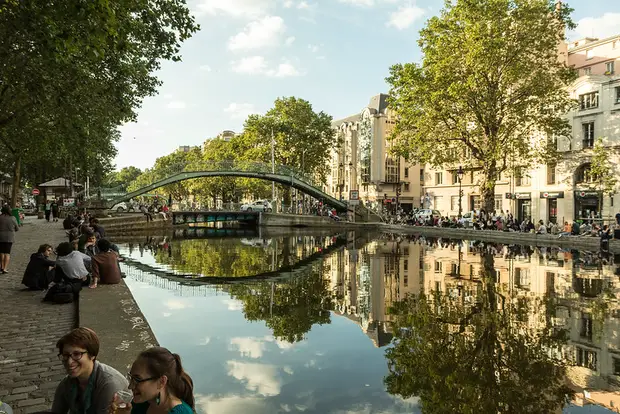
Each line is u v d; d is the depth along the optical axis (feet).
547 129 108.99
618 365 22.33
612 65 153.07
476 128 116.47
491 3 100.94
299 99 205.87
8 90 57.47
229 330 29.53
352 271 56.29
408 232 146.41
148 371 7.30
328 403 18.51
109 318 23.70
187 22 50.65
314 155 208.13
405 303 37.11
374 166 227.61
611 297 38.65
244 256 73.26
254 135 200.23
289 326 30.58
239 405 18.35
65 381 9.99
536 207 139.64
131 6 37.65
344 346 26.11
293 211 198.90
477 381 20.66
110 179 362.53
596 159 109.60
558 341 26.32
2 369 17.87
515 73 101.19
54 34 34.01
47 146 70.79
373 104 244.42
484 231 115.96
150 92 69.21
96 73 56.24
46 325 23.94
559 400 18.69
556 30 105.29
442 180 181.57
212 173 159.74
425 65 110.32
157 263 62.90
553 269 56.34
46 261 33.24
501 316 32.14
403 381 20.92
